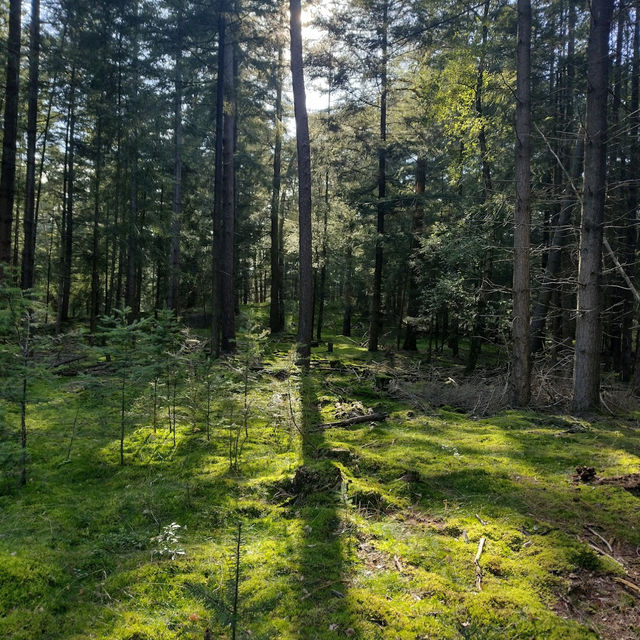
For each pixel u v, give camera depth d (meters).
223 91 10.88
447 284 11.23
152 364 5.52
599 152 7.10
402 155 15.59
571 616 2.55
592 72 7.02
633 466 4.62
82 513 3.71
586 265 7.28
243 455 5.09
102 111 14.97
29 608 2.51
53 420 5.98
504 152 11.93
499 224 11.18
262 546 3.24
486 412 7.86
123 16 13.11
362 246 18.12
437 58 11.42
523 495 3.99
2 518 3.62
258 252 27.23
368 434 5.98
